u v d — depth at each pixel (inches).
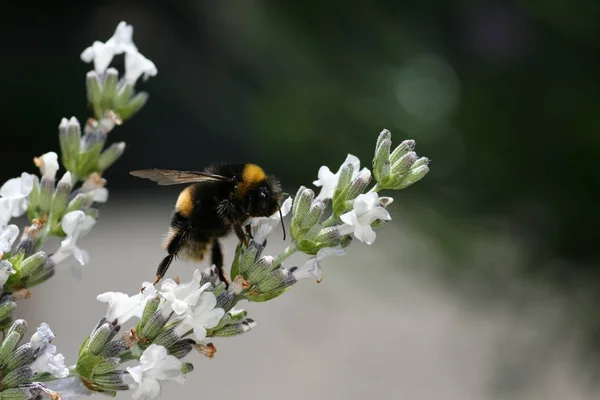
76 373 11.0
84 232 11.5
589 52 15.6
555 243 15.6
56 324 25.8
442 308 26.4
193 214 12.0
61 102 48.6
